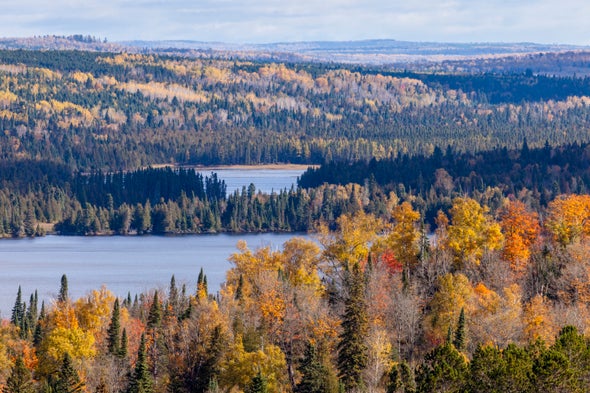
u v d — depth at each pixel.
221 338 178.88
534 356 125.75
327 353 169.50
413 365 163.62
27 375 169.00
